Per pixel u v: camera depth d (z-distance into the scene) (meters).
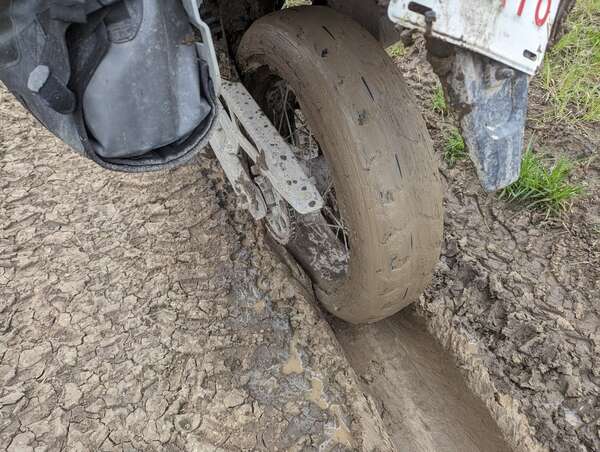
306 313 2.07
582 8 3.30
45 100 1.18
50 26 1.12
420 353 2.11
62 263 2.21
